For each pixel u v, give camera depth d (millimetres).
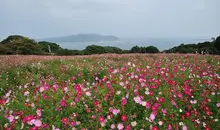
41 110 4078
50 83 6758
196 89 5449
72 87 5750
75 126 3746
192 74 6801
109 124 3822
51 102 4457
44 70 8992
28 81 7363
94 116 3822
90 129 3740
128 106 4199
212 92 5008
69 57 13141
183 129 3576
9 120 3754
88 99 4477
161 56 13000
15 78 7930
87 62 10977
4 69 8828
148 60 11078
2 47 20906
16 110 4316
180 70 7340
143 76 5328
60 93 4906
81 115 4082
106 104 4250
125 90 4707
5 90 7047
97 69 8562
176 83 5324
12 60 10883
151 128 3447
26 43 21984
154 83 5203
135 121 3604
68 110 4102
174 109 4270
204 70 7332
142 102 3930
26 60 10984
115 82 5078
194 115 4281
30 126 3736
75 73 8391
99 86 5156
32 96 5066
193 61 10398
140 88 4758
